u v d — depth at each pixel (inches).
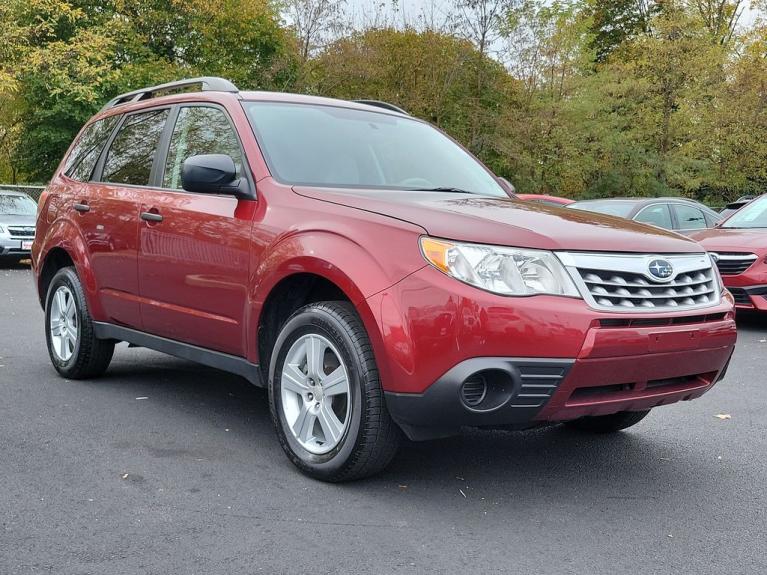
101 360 215.8
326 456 138.0
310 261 138.6
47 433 167.3
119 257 193.9
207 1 1179.9
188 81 197.8
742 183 1200.2
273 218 151.1
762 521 128.4
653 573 108.0
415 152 186.9
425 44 1203.9
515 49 1167.0
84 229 208.7
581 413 129.3
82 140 235.8
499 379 122.7
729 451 168.6
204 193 165.0
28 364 242.4
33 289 470.3
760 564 111.7
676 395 139.3
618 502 136.0
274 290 148.8
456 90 1222.3
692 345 133.5
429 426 127.1
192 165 154.3
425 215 132.6
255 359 154.9
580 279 125.6
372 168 173.0
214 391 209.9
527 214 139.9
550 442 173.8
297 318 142.3
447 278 123.4
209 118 181.0
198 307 168.7
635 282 130.6
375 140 183.3
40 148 1148.5
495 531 121.3
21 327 318.0
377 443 132.0
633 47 1249.4
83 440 162.9
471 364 120.8
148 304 184.7
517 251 124.7
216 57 1277.1
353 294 131.0
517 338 120.3
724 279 346.9
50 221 227.5
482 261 123.4
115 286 197.3
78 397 199.9
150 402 196.2
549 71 1166.3
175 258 173.8
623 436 179.6
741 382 243.1
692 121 1206.9
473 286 122.3
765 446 172.6
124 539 113.9
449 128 1214.9
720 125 1171.9
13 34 830.5
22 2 840.3
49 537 114.0
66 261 230.5
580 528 123.8
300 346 143.7
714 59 1179.9
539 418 126.7
